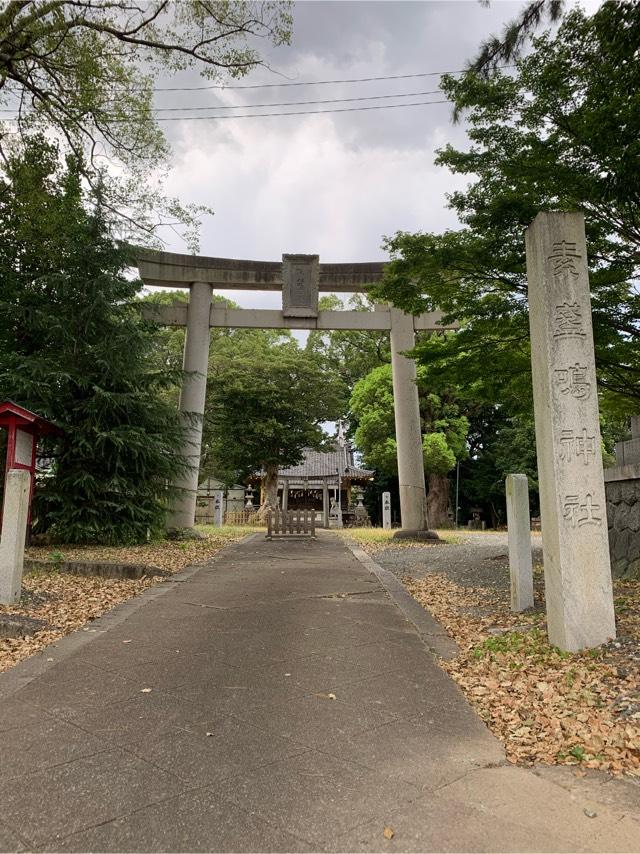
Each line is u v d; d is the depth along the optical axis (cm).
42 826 263
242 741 353
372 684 459
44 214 1286
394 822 270
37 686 448
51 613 696
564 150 699
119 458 1314
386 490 3741
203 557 1259
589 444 529
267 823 267
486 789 303
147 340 1416
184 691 437
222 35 1159
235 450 2681
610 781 314
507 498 752
